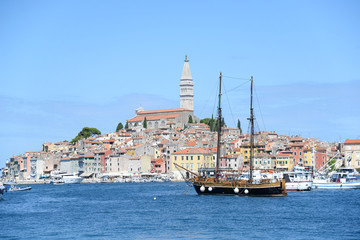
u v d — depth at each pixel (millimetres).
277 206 175000
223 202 187375
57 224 143875
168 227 136500
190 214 158625
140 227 137125
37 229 136250
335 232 128750
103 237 125312
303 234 126625
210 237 124062
